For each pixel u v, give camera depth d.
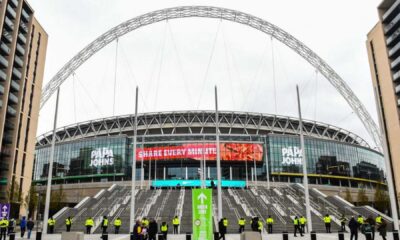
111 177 102.06
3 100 72.12
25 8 82.94
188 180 97.94
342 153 110.62
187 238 28.27
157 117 113.75
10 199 66.94
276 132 117.00
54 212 86.81
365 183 115.50
